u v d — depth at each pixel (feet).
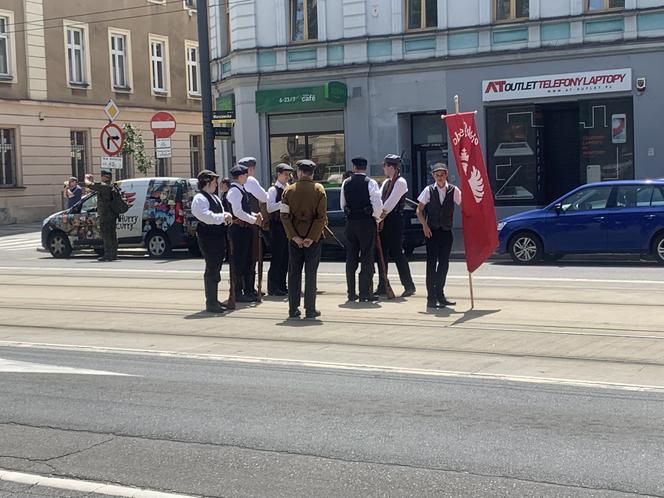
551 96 78.54
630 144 77.25
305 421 22.09
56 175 126.72
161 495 17.21
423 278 50.24
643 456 18.88
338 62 86.17
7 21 120.78
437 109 83.10
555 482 17.48
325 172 88.33
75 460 19.52
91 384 26.45
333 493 17.17
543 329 33.24
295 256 36.94
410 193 86.79
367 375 26.86
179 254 73.97
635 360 27.94
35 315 40.19
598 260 59.36
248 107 89.92
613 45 75.97
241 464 19.02
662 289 42.60
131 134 131.54
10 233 107.34
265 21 88.84
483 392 24.50
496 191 81.92
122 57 138.10
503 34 79.97
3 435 21.49
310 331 34.27
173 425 22.02
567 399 23.56
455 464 18.67
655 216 54.13
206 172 38.96
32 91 123.24
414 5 83.46
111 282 51.85
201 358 29.86
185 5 148.97
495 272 52.47
